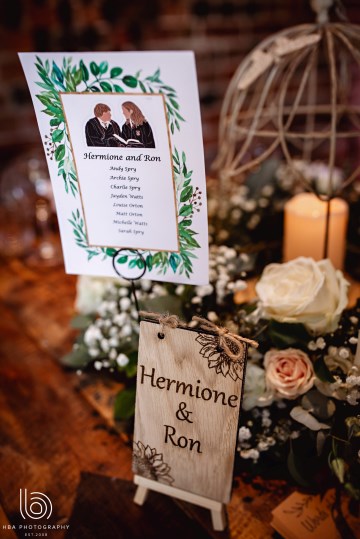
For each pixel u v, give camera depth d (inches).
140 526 28.9
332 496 29.4
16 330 47.3
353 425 26.0
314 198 50.3
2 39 75.7
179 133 23.7
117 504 30.3
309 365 28.4
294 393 28.0
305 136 37.3
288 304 29.6
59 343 44.9
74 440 34.8
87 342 35.9
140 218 27.0
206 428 26.4
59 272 57.7
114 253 28.7
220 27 92.2
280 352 29.2
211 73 94.4
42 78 24.4
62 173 27.0
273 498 30.3
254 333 31.5
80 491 31.1
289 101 96.0
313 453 29.3
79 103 24.5
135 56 22.2
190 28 89.3
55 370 41.7
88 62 23.1
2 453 33.9
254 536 28.1
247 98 93.9
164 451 27.7
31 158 66.3
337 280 31.1
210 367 25.5
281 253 50.2
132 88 23.1
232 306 36.5
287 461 29.2
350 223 52.2
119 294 38.6
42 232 63.3
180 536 28.3
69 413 37.2
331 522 27.7
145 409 27.5
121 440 34.8
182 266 27.9
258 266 47.1
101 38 82.6
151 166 25.2
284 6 97.1
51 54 23.5
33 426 36.1
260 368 29.9
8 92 79.3
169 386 26.6
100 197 27.0
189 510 29.8
